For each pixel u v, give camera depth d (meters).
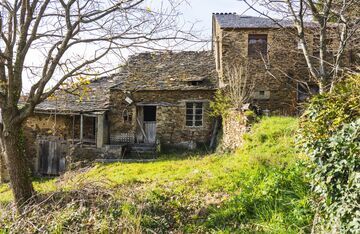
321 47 5.84
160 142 17.55
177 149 17.73
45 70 6.54
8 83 6.38
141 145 17.59
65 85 6.91
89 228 5.47
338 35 6.32
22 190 6.60
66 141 16.95
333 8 6.48
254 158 8.30
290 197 5.49
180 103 17.83
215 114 16.48
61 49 6.21
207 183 7.52
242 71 16.06
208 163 10.59
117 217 5.77
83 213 5.86
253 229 5.12
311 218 4.66
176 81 17.78
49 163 16.89
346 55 7.68
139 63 19.12
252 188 6.33
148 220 5.73
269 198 5.61
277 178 6.04
